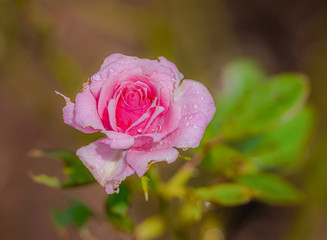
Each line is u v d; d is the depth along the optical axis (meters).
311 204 0.74
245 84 0.64
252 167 0.57
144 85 0.48
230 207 0.79
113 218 0.53
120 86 0.48
